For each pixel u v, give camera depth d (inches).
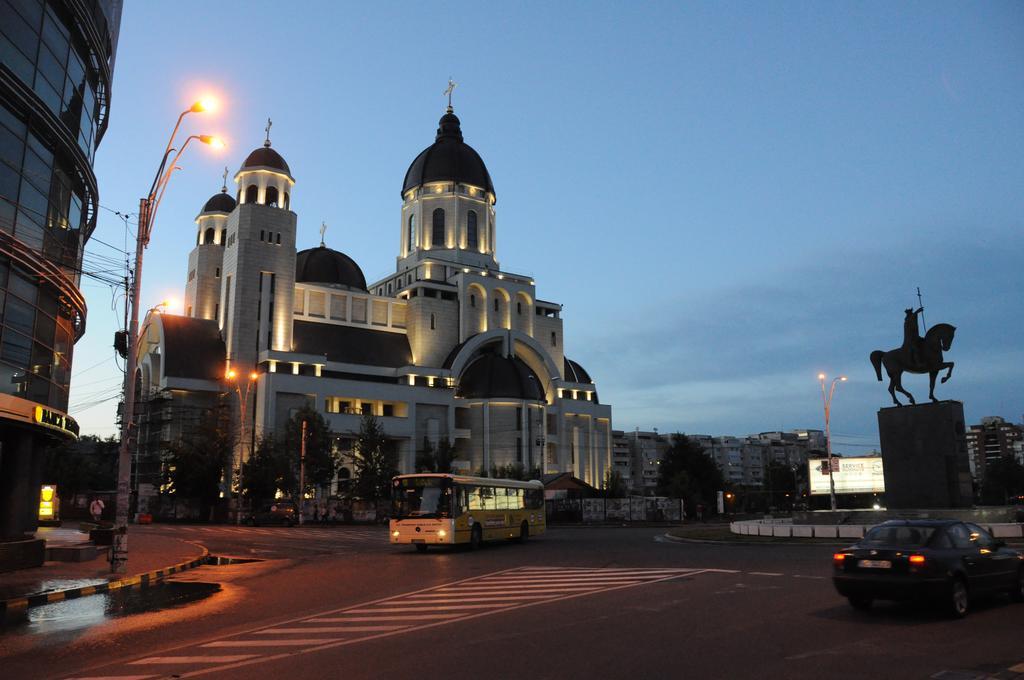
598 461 4087.1
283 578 852.0
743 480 6663.4
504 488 1409.9
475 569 917.2
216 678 367.9
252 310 3248.0
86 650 449.7
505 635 467.8
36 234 944.9
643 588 693.3
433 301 3821.4
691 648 420.2
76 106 1051.9
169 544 1343.5
